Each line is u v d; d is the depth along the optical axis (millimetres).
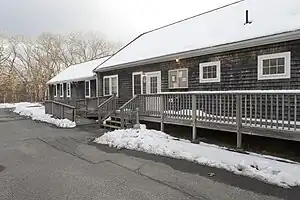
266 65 8164
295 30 7000
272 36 7527
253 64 8508
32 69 43750
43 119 14828
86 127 11664
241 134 6711
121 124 10203
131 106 10477
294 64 7500
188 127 9055
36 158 6453
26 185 4574
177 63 11227
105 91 16109
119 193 4168
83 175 5082
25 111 19797
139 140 7605
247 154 6016
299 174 4625
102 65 15906
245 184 4445
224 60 9398
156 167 5520
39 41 47000
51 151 7191
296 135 5504
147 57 12188
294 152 6203
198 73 10336
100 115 12289
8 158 6492
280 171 4789
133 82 13727
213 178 4777
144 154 6629
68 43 51031
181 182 4613
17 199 3980
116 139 8070
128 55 14664
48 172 5309
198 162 5738
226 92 6762
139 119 10094
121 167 5574
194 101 7684
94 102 14406
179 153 6367
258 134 6168
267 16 9156
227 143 7262
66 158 6406
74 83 23703
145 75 12938
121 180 4766
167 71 11742
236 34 9008
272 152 6254
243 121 6859
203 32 11242
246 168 5070
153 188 4359
